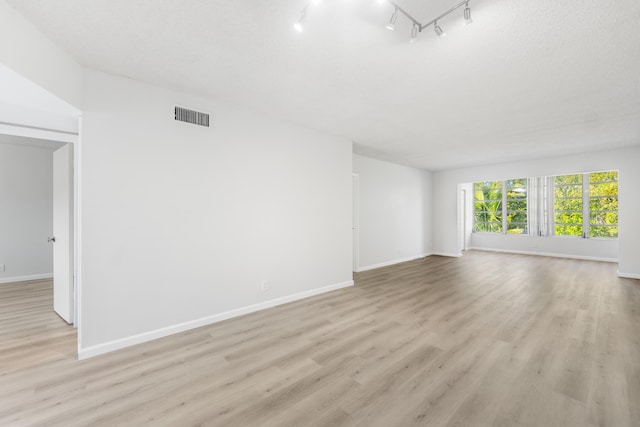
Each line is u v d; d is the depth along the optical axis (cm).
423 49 217
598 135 458
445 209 836
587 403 185
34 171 538
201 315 313
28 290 459
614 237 732
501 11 174
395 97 309
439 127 416
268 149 372
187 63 242
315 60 236
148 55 229
